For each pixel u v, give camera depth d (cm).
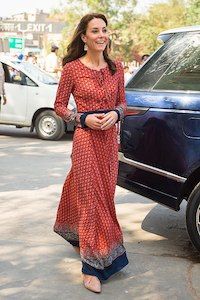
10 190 638
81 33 365
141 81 452
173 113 418
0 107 1019
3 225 506
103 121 359
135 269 412
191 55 438
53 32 4662
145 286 383
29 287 375
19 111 1080
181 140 415
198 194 414
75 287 377
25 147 971
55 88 1072
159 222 534
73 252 441
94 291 369
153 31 3619
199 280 396
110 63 375
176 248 462
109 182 375
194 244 423
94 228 373
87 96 365
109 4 3444
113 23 3456
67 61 373
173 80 433
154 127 427
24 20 4797
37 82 1072
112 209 382
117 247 388
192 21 2314
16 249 445
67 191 395
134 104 439
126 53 3553
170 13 3688
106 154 372
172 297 367
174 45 454
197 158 410
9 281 384
